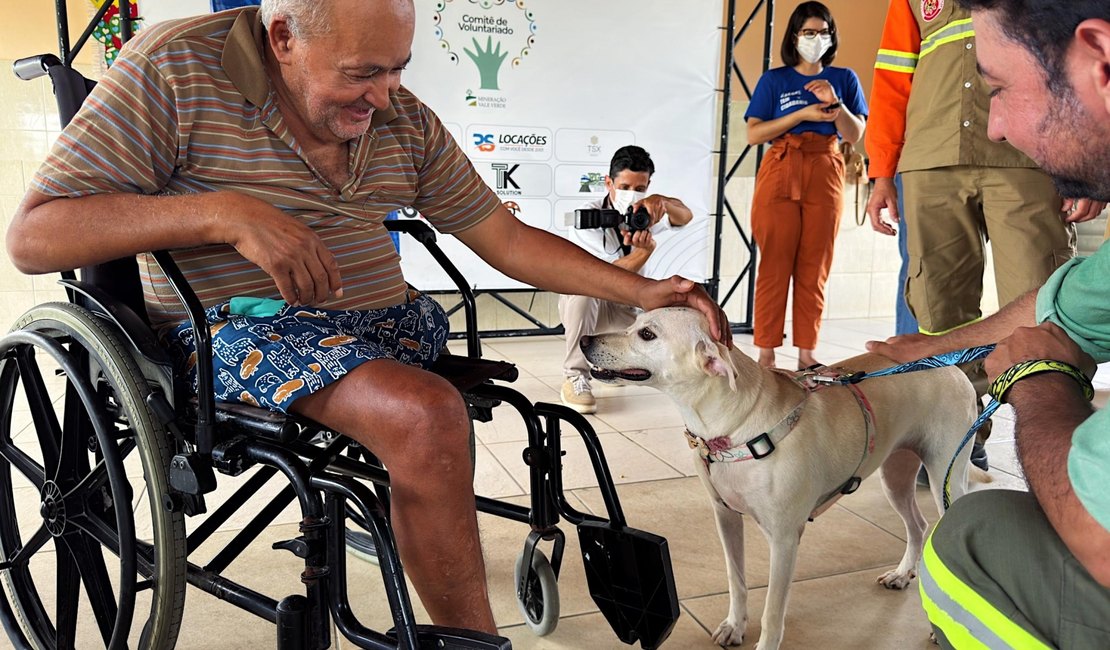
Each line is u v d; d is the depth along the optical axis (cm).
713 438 163
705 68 480
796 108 394
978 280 242
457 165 163
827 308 623
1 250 466
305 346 124
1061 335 97
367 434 117
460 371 154
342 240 143
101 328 128
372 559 208
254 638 172
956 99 223
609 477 155
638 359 167
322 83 123
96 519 145
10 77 453
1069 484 76
